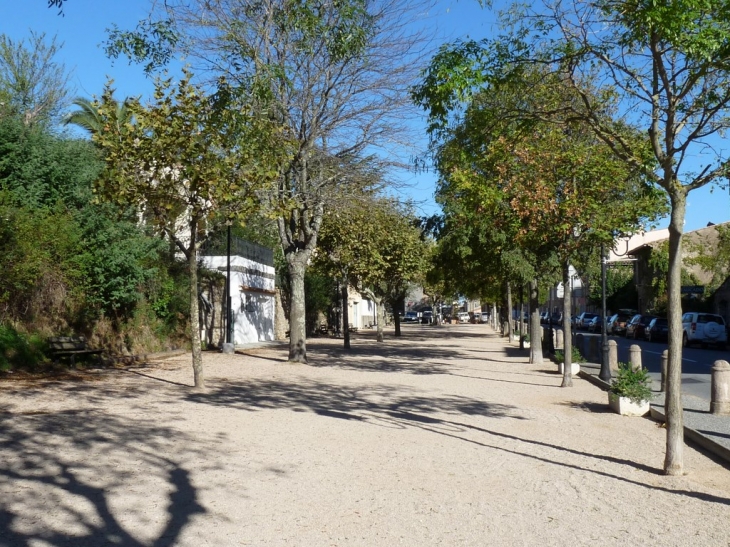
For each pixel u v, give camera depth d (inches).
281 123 761.6
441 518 237.0
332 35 629.6
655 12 295.0
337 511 243.8
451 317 3688.5
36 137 770.2
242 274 1333.7
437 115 363.9
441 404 516.7
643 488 277.6
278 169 688.4
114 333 869.2
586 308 2859.3
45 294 741.9
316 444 358.0
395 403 521.3
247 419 434.3
